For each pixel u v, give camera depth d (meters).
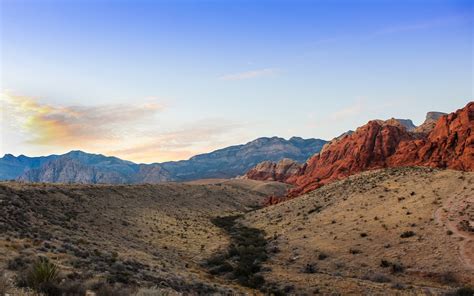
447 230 51.94
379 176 92.00
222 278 48.78
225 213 126.88
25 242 33.34
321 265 52.25
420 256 47.38
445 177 75.19
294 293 41.47
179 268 46.91
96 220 69.44
